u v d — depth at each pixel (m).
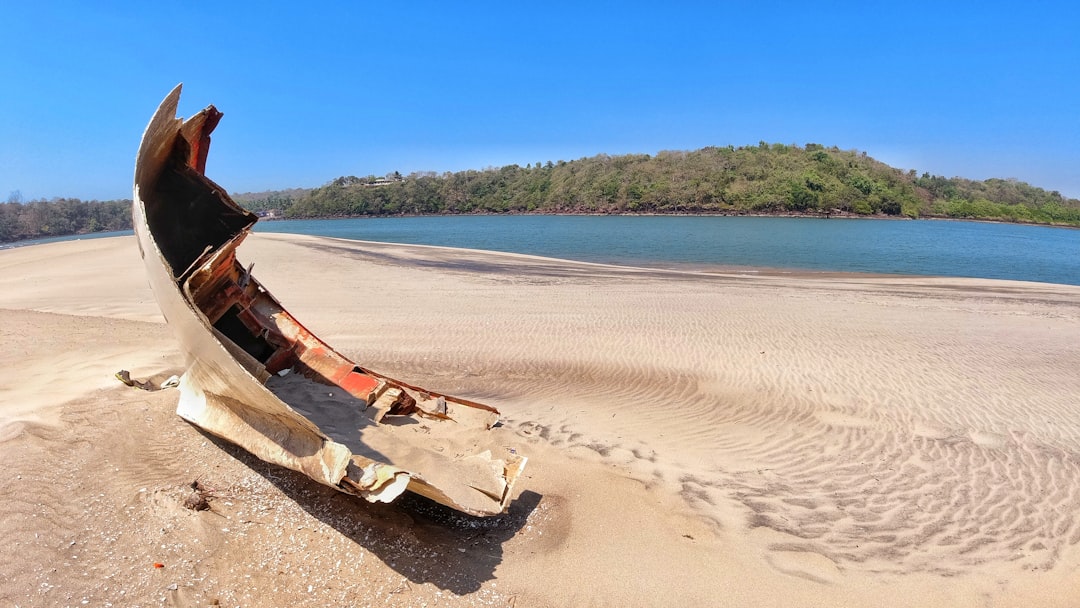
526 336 10.97
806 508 5.16
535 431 6.45
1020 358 9.93
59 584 3.35
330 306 13.59
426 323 11.93
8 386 5.95
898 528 4.89
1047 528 4.92
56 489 4.05
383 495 3.59
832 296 16.36
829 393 8.11
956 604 3.98
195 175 5.82
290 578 3.62
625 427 6.77
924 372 9.07
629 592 3.85
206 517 3.98
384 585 3.64
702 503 5.11
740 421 7.10
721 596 3.90
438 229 69.69
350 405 5.50
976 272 27.72
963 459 6.18
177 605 3.35
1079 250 43.69
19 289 15.39
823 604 3.90
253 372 5.22
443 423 5.80
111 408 5.29
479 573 3.87
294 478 4.48
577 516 4.67
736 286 18.27
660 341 10.70
